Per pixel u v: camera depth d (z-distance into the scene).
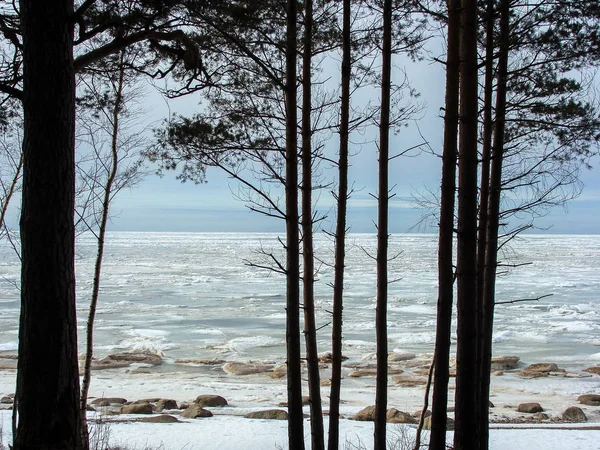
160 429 9.63
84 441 5.85
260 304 36.25
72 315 4.62
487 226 5.95
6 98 5.73
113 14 5.27
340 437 9.32
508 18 5.74
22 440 4.49
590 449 8.24
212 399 14.12
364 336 25.44
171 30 5.62
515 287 46.28
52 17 4.55
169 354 22.27
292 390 5.58
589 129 5.77
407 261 76.62
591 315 32.22
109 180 8.42
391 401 14.92
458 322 4.82
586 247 134.00
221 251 108.00
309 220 6.22
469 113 4.75
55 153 4.54
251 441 9.03
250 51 5.61
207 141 5.76
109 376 18.56
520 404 14.29
